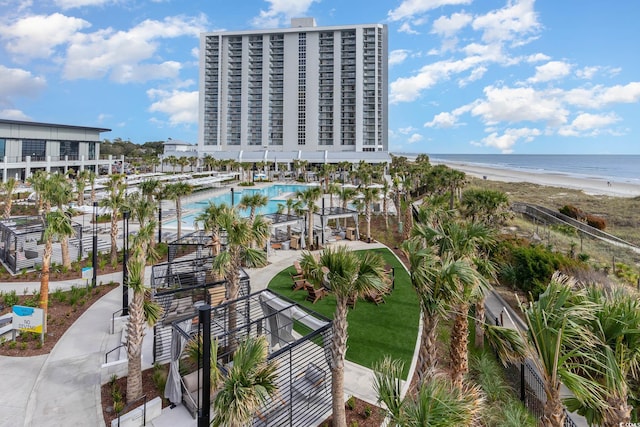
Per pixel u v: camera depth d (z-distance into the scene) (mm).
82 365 10250
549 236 22406
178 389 8469
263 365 6711
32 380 9492
